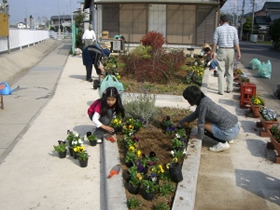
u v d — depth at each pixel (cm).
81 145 464
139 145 480
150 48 1057
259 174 445
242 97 738
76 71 1223
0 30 1423
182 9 1728
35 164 449
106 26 1791
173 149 463
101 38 1730
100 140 511
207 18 1727
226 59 853
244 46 3762
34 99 783
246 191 403
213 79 1098
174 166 392
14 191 383
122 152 465
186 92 505
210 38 1738
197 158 445
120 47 1561
